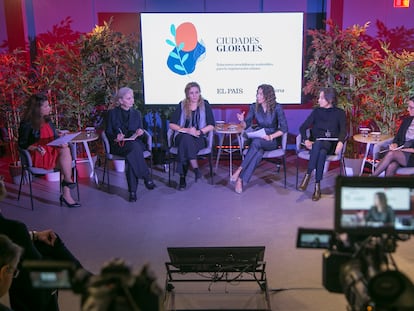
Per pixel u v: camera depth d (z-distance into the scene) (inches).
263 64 249.9
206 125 216.7
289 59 249.0
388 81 221.6
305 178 202.8
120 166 240.2
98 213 187.3
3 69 226.8
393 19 252.8
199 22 246.1
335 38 225.1
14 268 77.9
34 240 106.3
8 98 228.1
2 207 193.5
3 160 263.6
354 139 211.9
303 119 271.1
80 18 259.3
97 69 236.1
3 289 76.9
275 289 129.0
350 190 54.1
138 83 259.0
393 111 218.1
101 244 160.2
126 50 237.9
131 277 46.9
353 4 252.5
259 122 216.4
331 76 229.0
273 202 196.7
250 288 129.2
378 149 202.4
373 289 48.2
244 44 248.1
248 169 207.0
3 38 262.1
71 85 232.2
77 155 238.7
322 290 128.6
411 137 195.3
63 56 241.1
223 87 253.0
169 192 210.1
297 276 136.7
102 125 247.6
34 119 194.2
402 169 189.9
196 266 119.7
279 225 173.9
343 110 213.6
